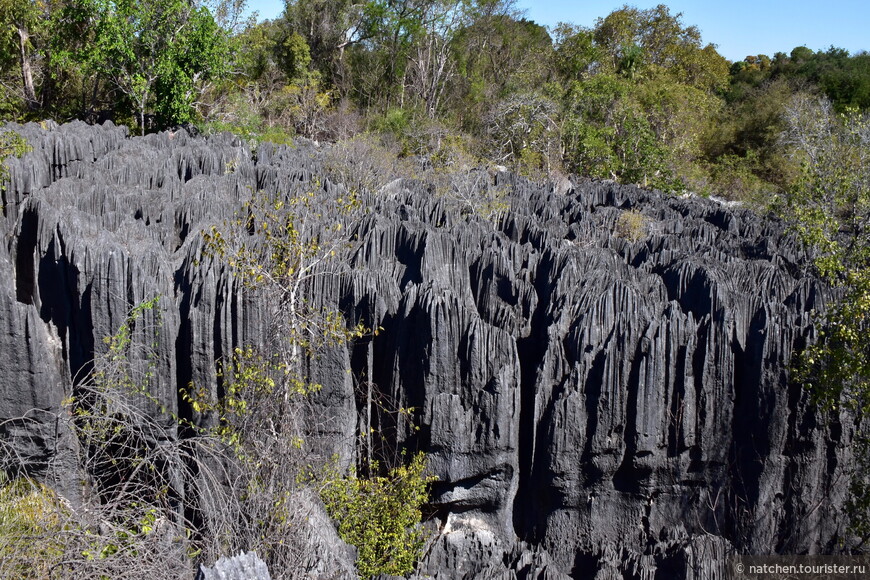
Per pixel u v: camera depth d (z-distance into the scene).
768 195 47.47
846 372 16.88
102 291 16.38
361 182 35.28
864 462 17.94
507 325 19.80
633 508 18.33
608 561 17.62
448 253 21.02
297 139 52.66
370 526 16.45
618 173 54.19
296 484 15.24
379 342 18.42
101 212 22.52
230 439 14.68
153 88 44.88
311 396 17.47
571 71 73.69
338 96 66.94
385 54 69.75
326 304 18.27
